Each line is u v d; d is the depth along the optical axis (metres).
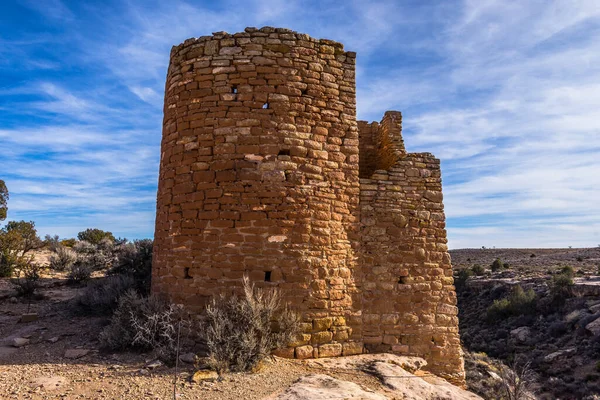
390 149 10.76
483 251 96.06
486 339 30.64
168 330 7.62
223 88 8.66
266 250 8.20
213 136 8.57
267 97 8.63
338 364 7.86
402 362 8.43
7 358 7.24
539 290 36.16
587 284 31.08
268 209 8.30
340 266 8.73
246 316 7.48
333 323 8.46
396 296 9.26
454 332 9.45
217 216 8.32
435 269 9.62
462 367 9.37
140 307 8.12
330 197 8.83
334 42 9.37
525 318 31.89
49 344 8.17
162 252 8.97
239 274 8.11
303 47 8.99
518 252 87.25
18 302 12.13
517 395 10.83
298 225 8.39
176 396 5.67
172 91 9.27
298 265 8.27
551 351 24.88
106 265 20.61
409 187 9.84
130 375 6.46
